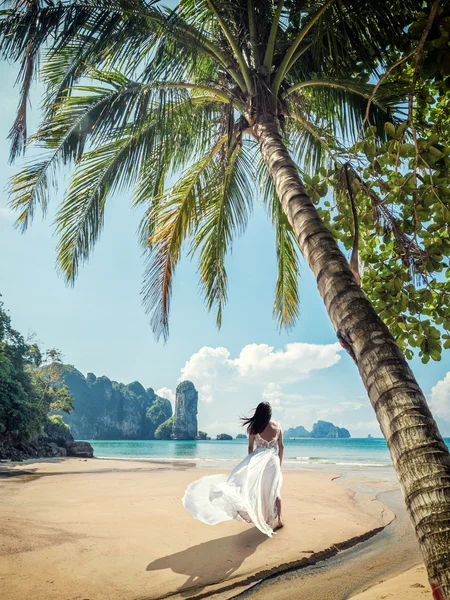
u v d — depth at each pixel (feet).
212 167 23.56
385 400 5.25
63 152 17.24
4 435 70.44
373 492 26.78
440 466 4.47
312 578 10.14
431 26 8.20
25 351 91.15
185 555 11.31
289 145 22.50
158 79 15.31
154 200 23.18
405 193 10.64
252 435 14.69
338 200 12.32
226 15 17.08
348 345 6.39
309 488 27.09
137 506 18.62
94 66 16.28
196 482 13.62
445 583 3.78
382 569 10.85
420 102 11.99
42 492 23.25
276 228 27.48
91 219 20.68
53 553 11.19
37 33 14.01
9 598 8.23
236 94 16.66
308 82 16.22
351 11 13.07
